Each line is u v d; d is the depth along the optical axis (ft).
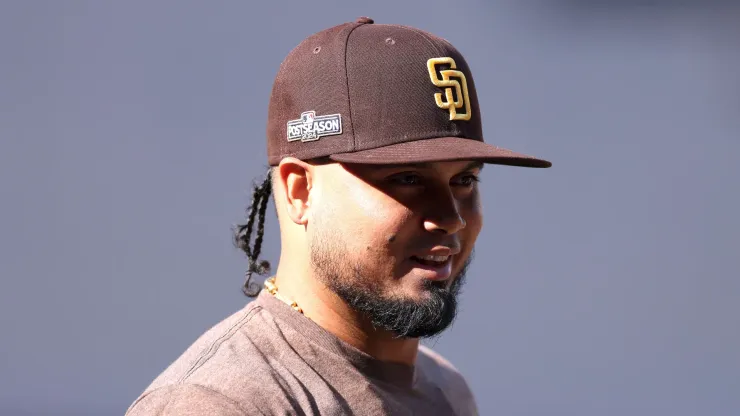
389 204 24.64
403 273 24.98
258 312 26.73
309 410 24.64
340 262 25.08
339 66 25.29
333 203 25.16
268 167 28.66
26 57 72.43
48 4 72.84
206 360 25.18
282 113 26.37
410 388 28.12
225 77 75.46
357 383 26.07
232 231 31.01
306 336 25.98
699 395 74.90
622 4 83.20
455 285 26.71
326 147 25.14
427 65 25.45
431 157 23.94
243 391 24.00
